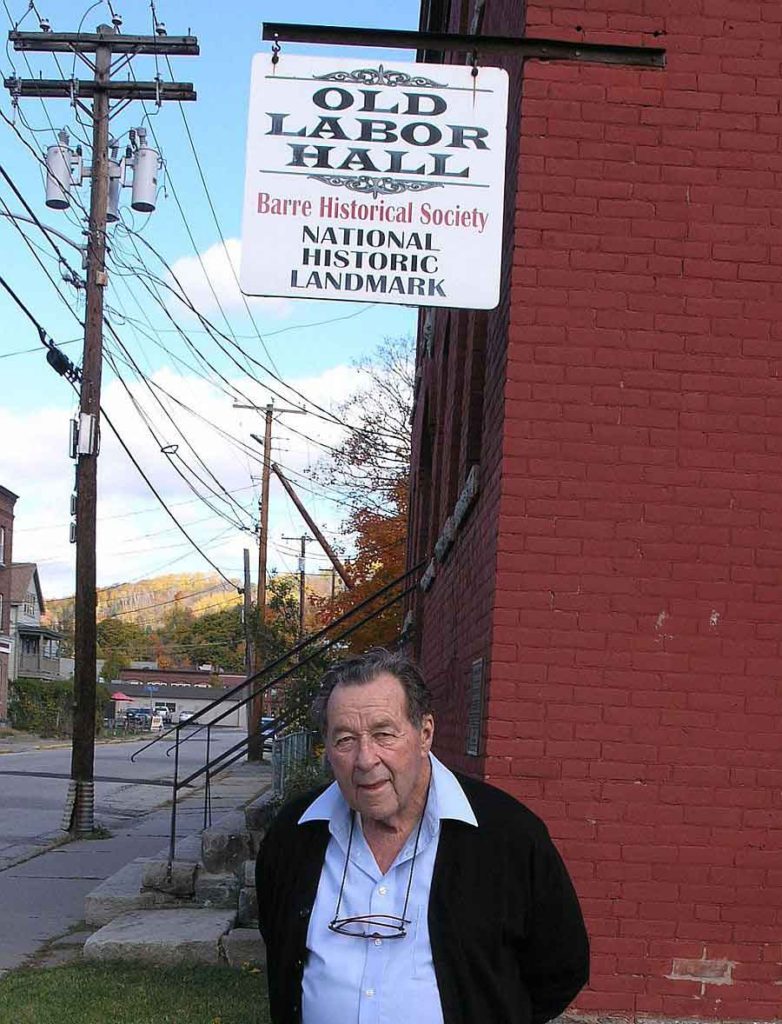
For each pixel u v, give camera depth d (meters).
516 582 5.73
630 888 5.56
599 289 5.89
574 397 5.83
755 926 5.55
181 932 7.58
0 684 55.78
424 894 2.74
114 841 15.90
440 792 2.83
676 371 5.86
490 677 5.69
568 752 5.63
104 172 17.64
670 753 5.65
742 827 5.61
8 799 22.09
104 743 49.47
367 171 5.83
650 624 5.72
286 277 5.77
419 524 13.85
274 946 2.85
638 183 5.95
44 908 10.19
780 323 5.90
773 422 5.85
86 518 17.62
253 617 28.17
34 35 17.22
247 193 5.80
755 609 5.75
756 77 6.01
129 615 124.12
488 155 5.86
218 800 20.73
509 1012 2.73
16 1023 6.05
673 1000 5.51
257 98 5.85
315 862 2.85
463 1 10.73
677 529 5.78
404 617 15.88
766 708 5.69
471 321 7.87
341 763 2.76
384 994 2.66
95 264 17.69
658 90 6.00
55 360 17.41
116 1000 6.48
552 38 6.02
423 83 5.88
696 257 5.92
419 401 14.73
